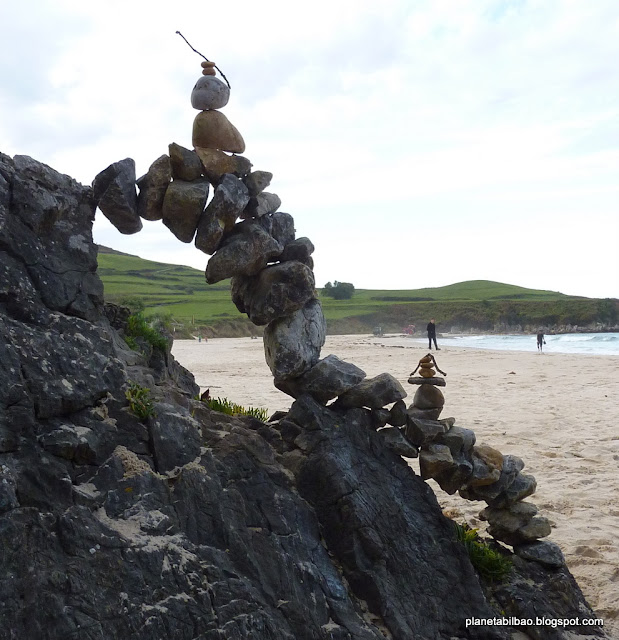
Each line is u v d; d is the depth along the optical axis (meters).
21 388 4.77
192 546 5.09
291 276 6.47
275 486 6.04
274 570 5.47
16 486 4.52
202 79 6.49
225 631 4.85
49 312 5.27
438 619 6.16
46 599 4.25
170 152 6.18
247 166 6.51
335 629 5.46
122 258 169.25
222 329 91.25
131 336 6.97
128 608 4.52
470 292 170.00
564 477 11.84
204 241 6.23
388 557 6.10
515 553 7.29
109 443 5.20
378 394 6.60
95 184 5.98
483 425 16.48
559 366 35.47
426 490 6.72
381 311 123.94
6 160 5.31
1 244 5.12
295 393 6.82
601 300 124.38
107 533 4.70
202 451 5.70
